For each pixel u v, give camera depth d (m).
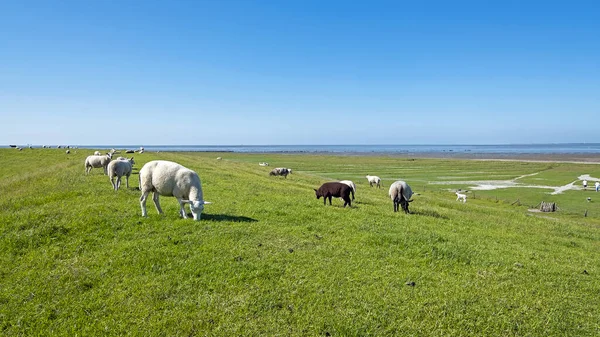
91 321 7.23
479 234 16.02
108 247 10.59
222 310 7.63
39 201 15.88
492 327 7.63
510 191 50.69
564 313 8.35
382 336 7.12
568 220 29.86
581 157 154.75
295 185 34.84
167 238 11.25
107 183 21.94
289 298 8.22
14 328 6.95
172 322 7.21
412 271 10.02
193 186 13.38
